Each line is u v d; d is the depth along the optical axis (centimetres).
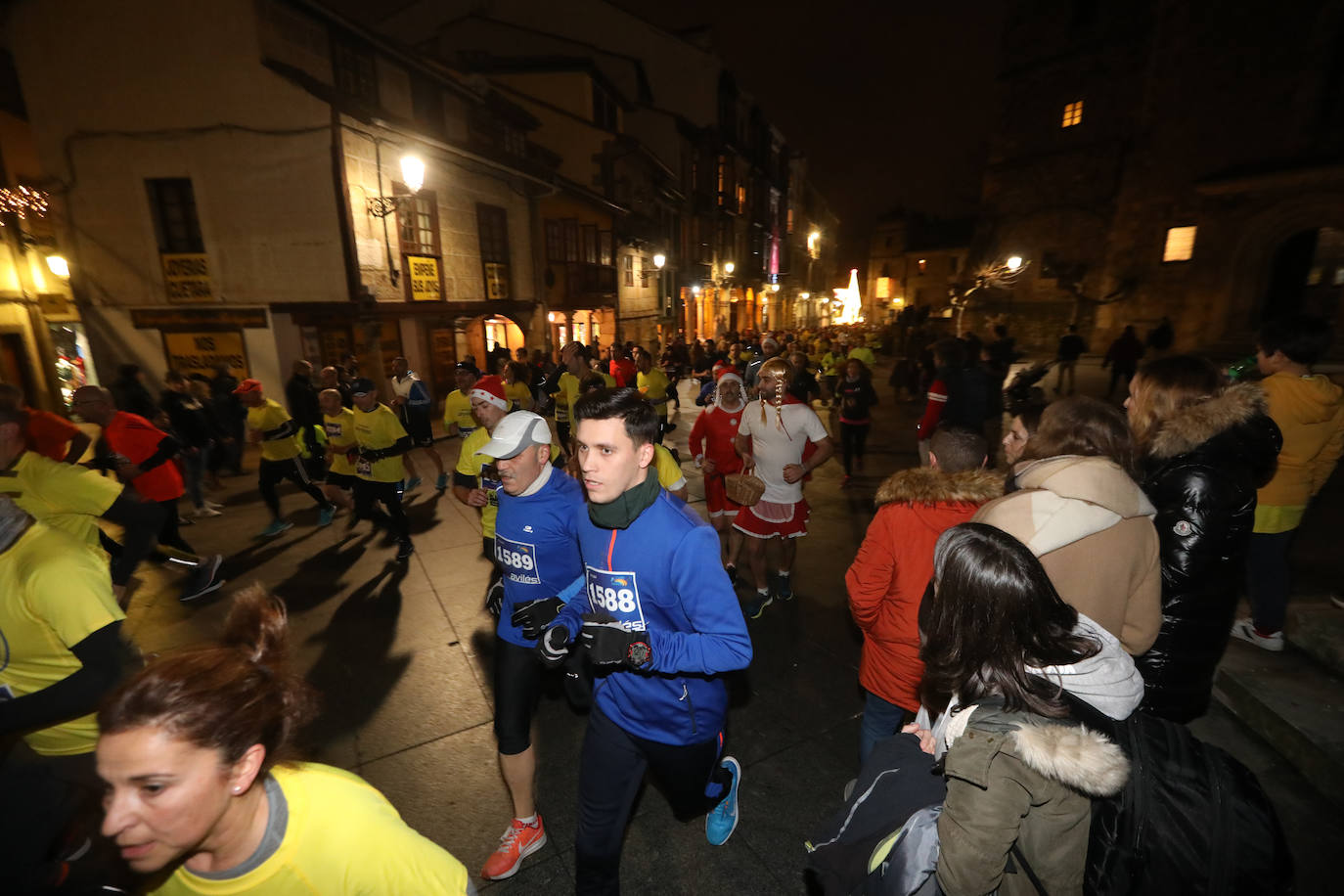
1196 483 222
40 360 1269
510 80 2097
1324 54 1695
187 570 521
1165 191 2056
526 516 246
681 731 204
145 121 1092
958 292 2911
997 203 2733
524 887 254
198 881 107
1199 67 1941
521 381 1055
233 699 96
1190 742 136
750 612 481
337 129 1105
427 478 949
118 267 1152
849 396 845
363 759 329
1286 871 126
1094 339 2366
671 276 2891
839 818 164
